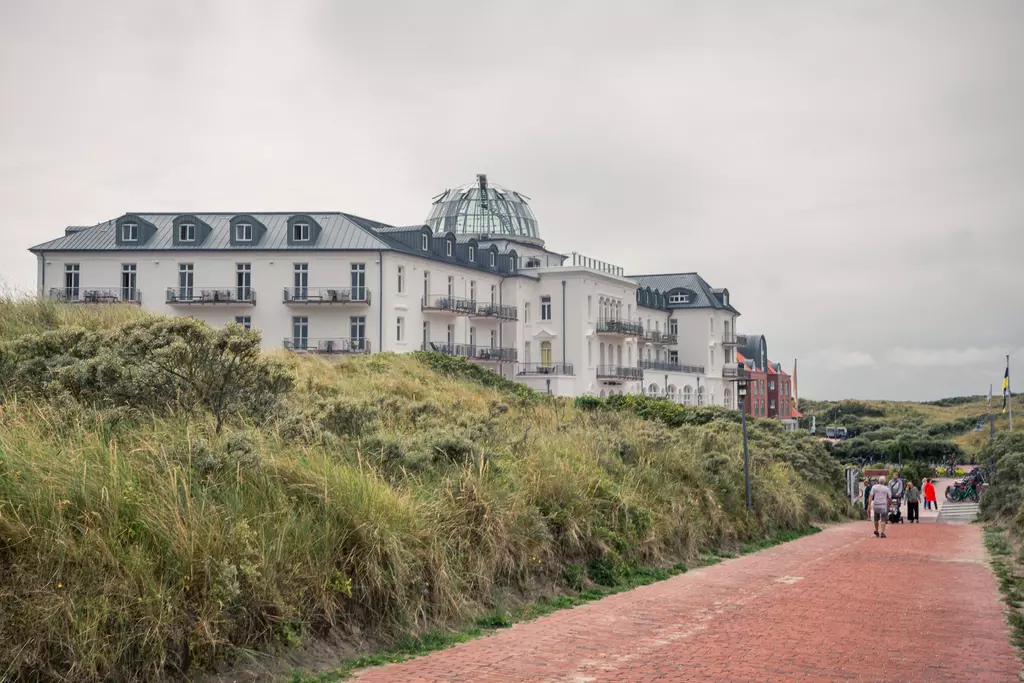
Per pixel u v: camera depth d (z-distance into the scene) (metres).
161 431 9.02
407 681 6.73
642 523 13.49
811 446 35.06
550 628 8.94
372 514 8.33
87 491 6.88
